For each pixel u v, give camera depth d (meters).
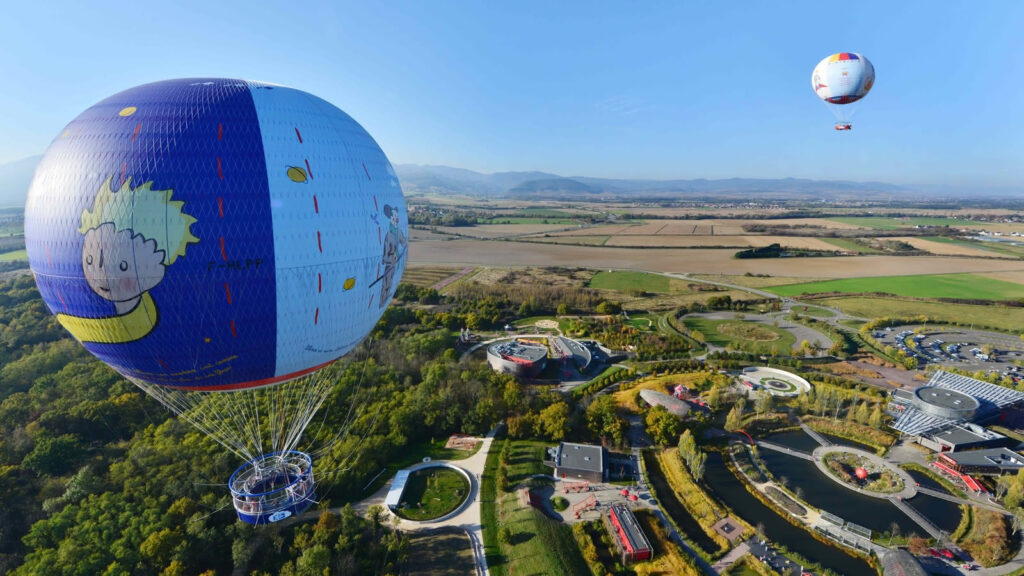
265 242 34.53
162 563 53.50
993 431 86.25
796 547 61.34
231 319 35.78
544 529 62.03
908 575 53.31
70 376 92.38
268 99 37.12
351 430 79.75
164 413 83.19
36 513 60.41
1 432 75.00
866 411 87.56
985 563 58.03
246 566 56.41
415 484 72.12
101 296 33.62
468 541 61.22
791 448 82.88
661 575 56.97
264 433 73.31
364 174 40.84
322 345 41.91
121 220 31.94
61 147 33.84
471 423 84.50
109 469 68.62
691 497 69.94
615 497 70.31
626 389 104.50
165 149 32.59
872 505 68.75
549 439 83.38
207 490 64.38
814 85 138.12
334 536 58.84
